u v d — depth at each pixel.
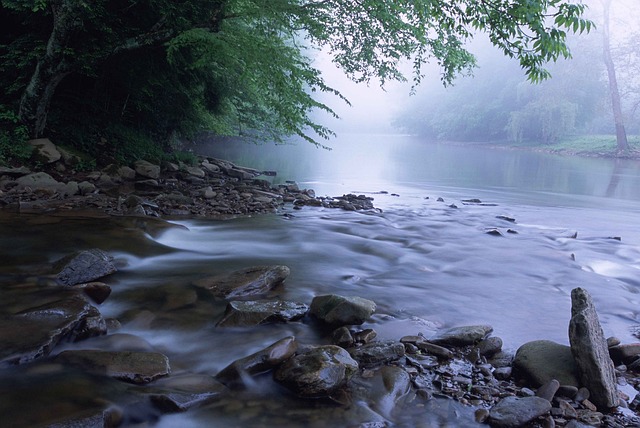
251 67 11.45
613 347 4.09
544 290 5.93
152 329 4.23
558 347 3.86
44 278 5.06
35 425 2.68
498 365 3.88
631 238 9.47
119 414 2.92
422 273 6.45
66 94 13.28
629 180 21.22
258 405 3.17
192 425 2.96
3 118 11.43
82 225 7.39
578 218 11.65
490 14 9.30
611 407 3.30
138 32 12.52
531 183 19.31
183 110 16.34
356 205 11.84
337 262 6.76
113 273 5.57
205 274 5.79
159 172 13.09
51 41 10.70
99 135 13.55
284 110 12.40
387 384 3.43
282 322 4.48
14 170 10.00
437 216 11.15
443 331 4.42
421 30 12.99
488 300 5.47
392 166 25.30
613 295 5.83
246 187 13.01
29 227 7.10
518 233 9.44
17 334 3.61
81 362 3.39
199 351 3.89
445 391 3.44
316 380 3.26
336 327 4.40
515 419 3.05
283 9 11.62
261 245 7.50
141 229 7.44
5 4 10.68
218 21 11.91
